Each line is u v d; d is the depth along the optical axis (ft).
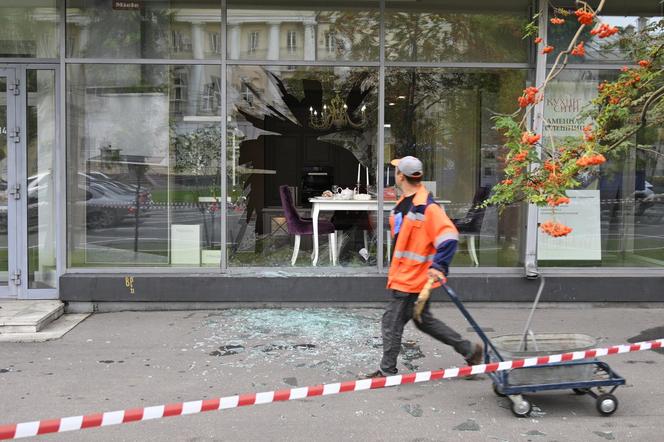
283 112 25.64
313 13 24.81
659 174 25.39
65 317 23.00
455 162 25.48
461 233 25.38
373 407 14.83
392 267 16.12
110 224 24.63
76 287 23.47
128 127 24.64
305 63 24.81
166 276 23.73
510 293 24.20
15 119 24.49
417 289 15.67
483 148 25.49
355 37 24.90
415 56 24.99
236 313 23.22
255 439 13.07
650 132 25.20
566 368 14.23
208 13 24.49
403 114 25.32
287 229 25.80
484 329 21.42
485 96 25.39
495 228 25.26
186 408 10.67
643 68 15.66
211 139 24.72
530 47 25.02
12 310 22.40
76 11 24.21
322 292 23.85
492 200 14.94
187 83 24.66
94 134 24.56
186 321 22.24
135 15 24.40
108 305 23.73
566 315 23.36
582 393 15.69
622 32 24.49
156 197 24.77
